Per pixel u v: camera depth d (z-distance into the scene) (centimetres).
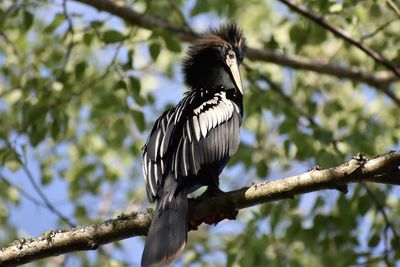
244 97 1480
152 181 907
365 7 1391
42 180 1656
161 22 1480
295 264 1326
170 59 1777
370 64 1684
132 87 1352
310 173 823
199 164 918
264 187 838
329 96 1791
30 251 827
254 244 1285
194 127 941
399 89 1889
